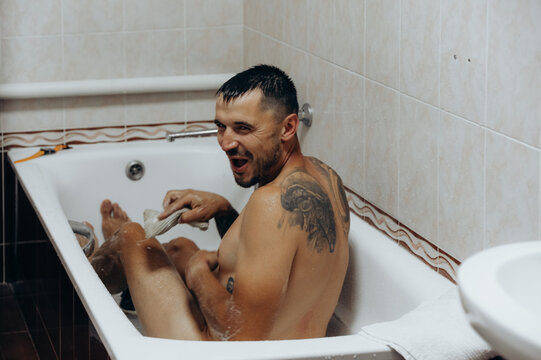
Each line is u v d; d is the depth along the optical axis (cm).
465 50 173
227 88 180
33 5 273
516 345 91
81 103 283
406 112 198
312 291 175
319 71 241
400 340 146
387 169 210
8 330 266
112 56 285
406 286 190
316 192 173
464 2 172
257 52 285
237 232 180
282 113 177
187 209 210
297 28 252
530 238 159
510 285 108
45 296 228
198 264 182
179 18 288
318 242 171
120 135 290
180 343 150
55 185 262
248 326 167
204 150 282
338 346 147
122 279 210
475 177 174
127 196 278
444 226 187
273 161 180
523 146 158
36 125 281
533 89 154
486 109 168
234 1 292
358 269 209
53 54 278
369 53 212
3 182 282
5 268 294
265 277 164
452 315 151
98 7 279
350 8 219
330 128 238
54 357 220
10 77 275
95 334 167
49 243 219
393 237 210
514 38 158
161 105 292
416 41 191
